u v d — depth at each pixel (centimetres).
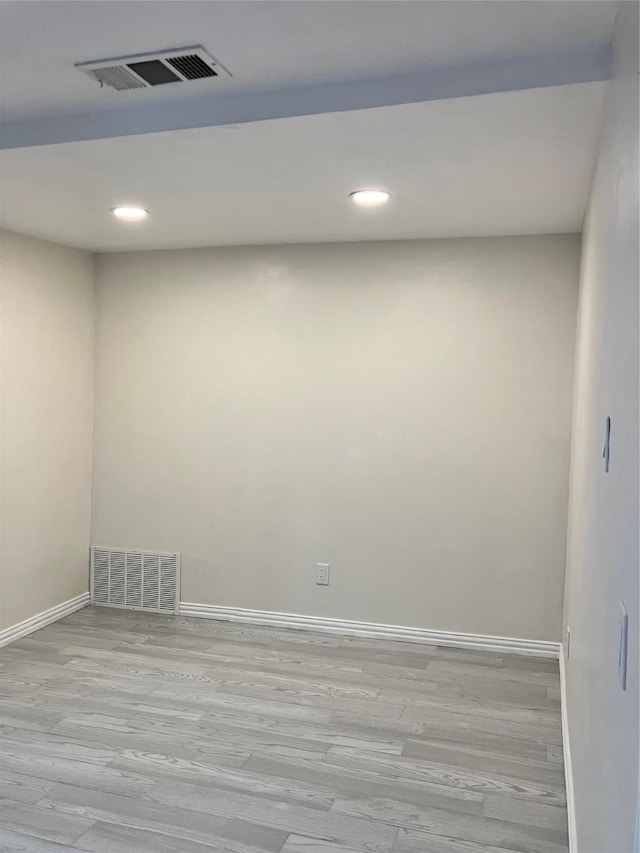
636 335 110
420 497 401
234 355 425
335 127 222
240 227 368
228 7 169
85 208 331
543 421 382
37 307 404
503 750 289
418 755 285
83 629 418
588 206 291
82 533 451
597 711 159
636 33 119
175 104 227
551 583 385
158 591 448
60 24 178
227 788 260
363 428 407
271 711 320
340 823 242
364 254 402
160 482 443
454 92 199
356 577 413
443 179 275
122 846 228
